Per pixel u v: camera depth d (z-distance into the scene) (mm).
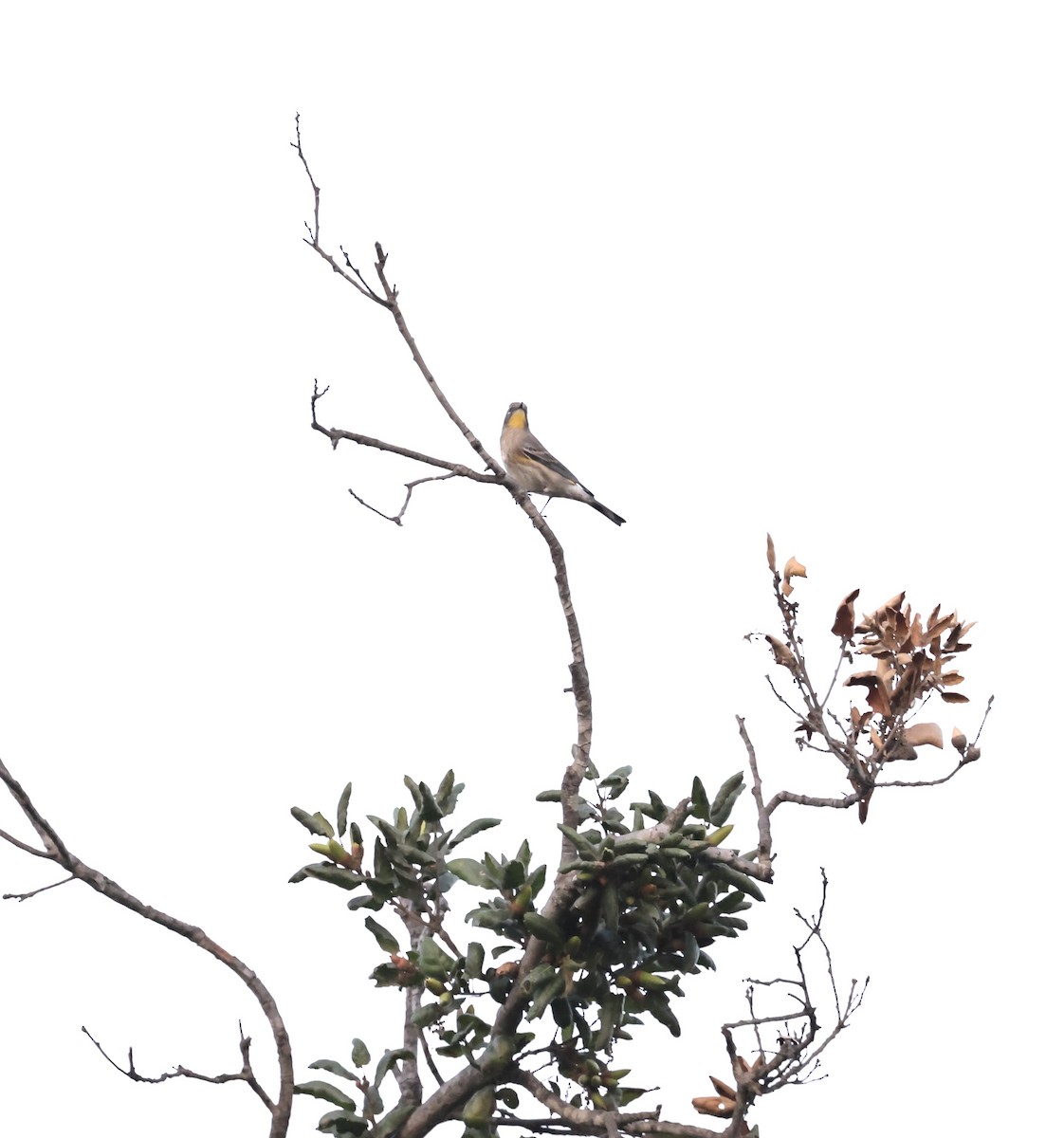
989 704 10422
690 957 11133
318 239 11750
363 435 11859
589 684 12141
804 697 10531
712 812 11000
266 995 11281
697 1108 10578
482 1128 11078
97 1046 10758
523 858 11234
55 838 10609
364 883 11477
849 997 10070
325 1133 11406
